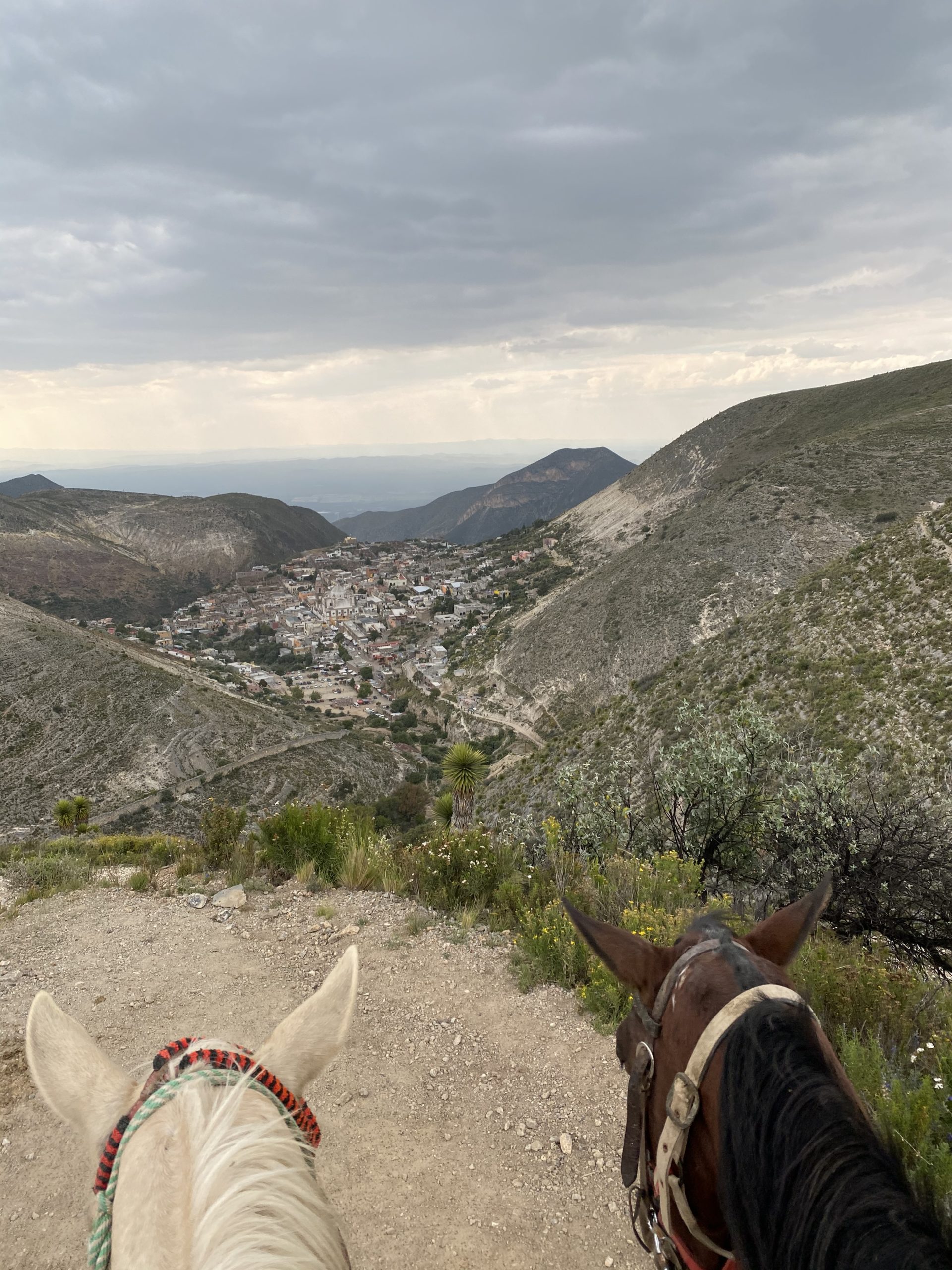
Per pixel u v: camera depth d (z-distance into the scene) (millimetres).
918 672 26969
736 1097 1054
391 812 67188
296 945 6094
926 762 20375
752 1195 956
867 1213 770
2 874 8484
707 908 6121
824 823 8039
